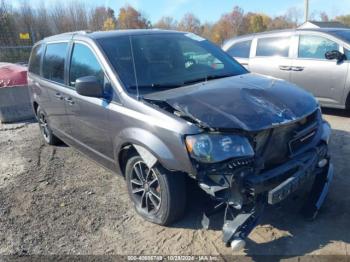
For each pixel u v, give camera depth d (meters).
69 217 3.88
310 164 3.14
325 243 3.15
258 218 2.97
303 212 3.51
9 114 8.21
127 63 3.86
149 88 3.62
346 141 5.45
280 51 7.59
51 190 4.54
